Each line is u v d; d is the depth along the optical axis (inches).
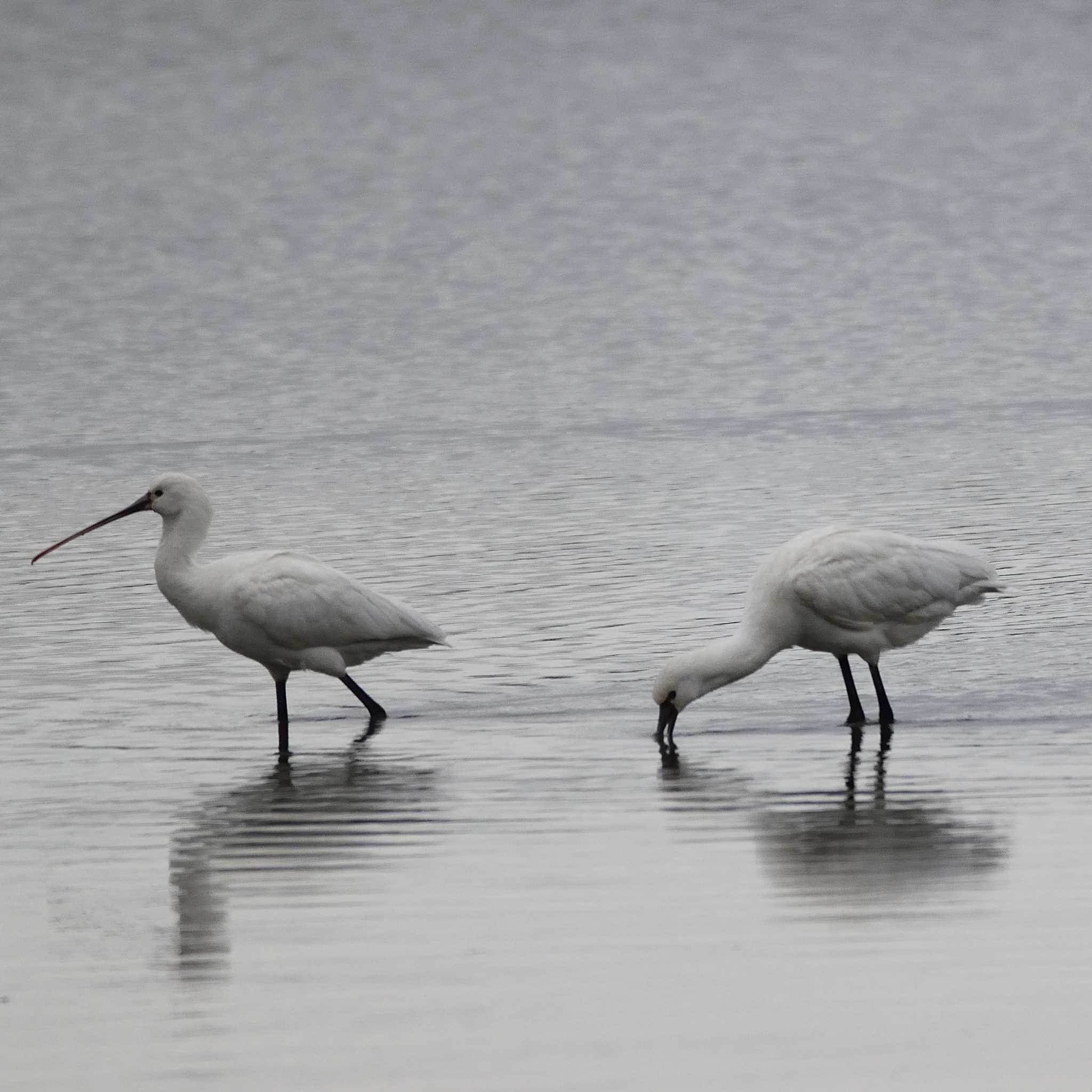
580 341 1476.4
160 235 2090.3
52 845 455.8
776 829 460.4
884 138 2719.0
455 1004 356.5
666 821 468.8
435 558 785.6
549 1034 344.2
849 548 560.4
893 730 556.7
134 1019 352.2
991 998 356.5
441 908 406.6
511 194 2349.9
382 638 574.6
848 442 1052.5
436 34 3732.8
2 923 401.4
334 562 783.1
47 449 1085.8
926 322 1530.5
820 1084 325.4
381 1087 325.7
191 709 590.2
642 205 2246.6
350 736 558.3
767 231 2063.2
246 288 1769.2
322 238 2066.9
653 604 703.7
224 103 3093.0
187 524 579.5
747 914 400.5
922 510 858.8
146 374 1362.0
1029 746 534.0
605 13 3919.8
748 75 3319.4
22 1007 358.0
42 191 2379.4
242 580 567.5
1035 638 646.5
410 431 1132.5
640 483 944.9
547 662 633.0
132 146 2731.3
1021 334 1464.1
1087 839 448.5
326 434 1127.6
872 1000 356.5
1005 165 2482.8
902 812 473.1
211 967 375.9
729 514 863.7
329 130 2876.5
